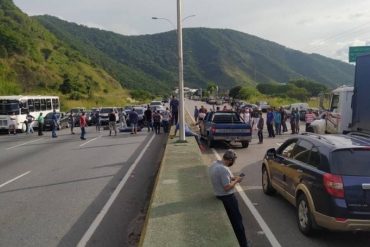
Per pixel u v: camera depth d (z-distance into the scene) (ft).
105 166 52.85
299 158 29.43
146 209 32.94
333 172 24.26
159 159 58.49
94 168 51.49
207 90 556.10
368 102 44.42
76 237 26.84
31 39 364.17
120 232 27.73
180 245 22.13
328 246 24.77
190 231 24.21
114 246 25.35
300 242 25.36
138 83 534.78
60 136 101.30
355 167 24.35
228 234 23.66
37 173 48.85
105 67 501.56
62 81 335.06
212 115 74.23
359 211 23.45
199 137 80.74
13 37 322.96
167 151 56.18
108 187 40.60
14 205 34.42
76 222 29.81
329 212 23.90
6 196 37.60
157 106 155.84
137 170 49.85
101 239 26.48
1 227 28.86
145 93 457.68
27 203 34.99
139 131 108.99
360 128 45.93
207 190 33.63
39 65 328.08
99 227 28.73
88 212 32.22
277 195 36.01
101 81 415.85
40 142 87.04
